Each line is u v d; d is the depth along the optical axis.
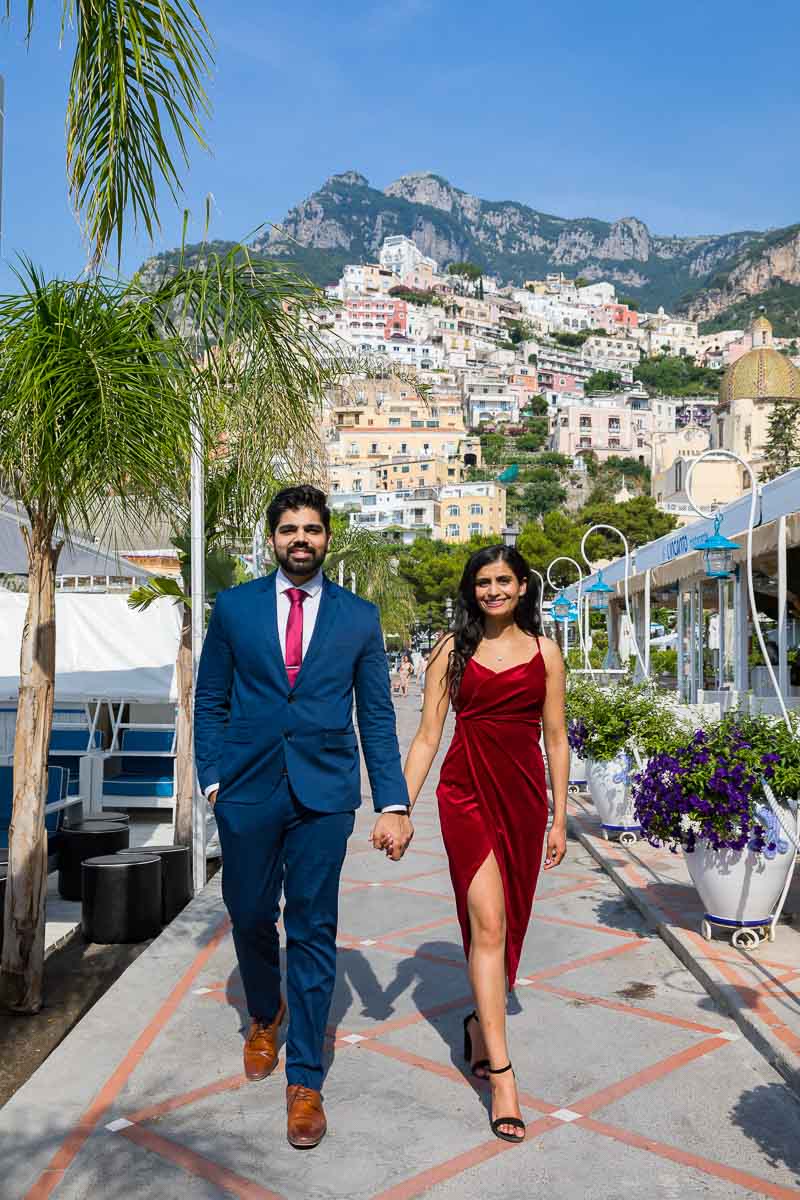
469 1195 3.01
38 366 4.28
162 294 5.05
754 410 101.81
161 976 5.20
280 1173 3.14
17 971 4.96
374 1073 3.94
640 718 8.82
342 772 3.52
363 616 3.62
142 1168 3.17
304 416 5.73
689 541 12.98
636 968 5.39
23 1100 3.69
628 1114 3.57
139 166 4.54
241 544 9.21
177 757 8.85
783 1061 3.88
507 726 3.67
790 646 13.77
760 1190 3.04
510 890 3.69
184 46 4.23
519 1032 4.42
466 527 137.25
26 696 4.99
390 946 5.84
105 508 5.03
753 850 5.33
